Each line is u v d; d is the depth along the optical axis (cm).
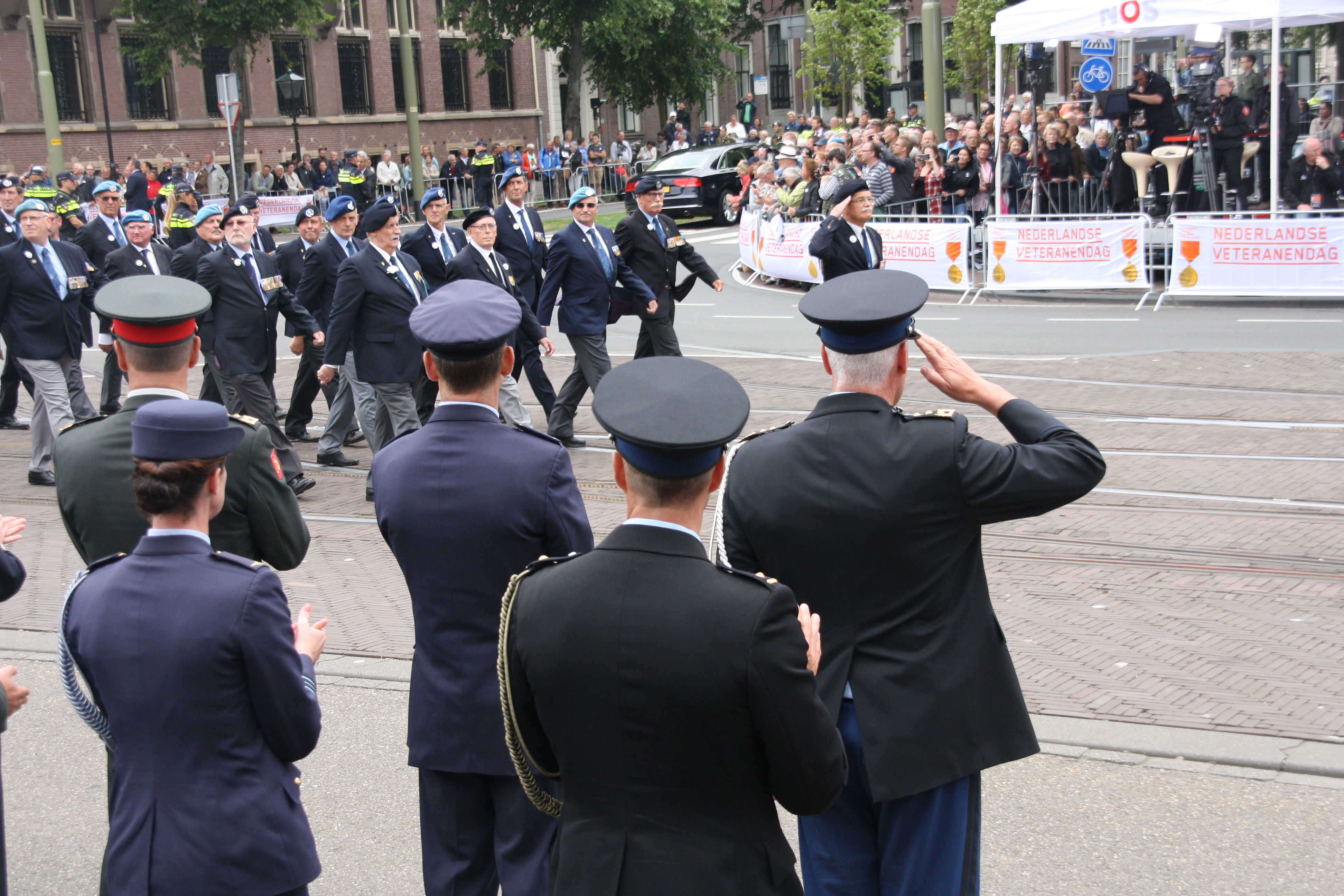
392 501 356
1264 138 1712
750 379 1242
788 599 251
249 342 931
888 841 307
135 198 2997
